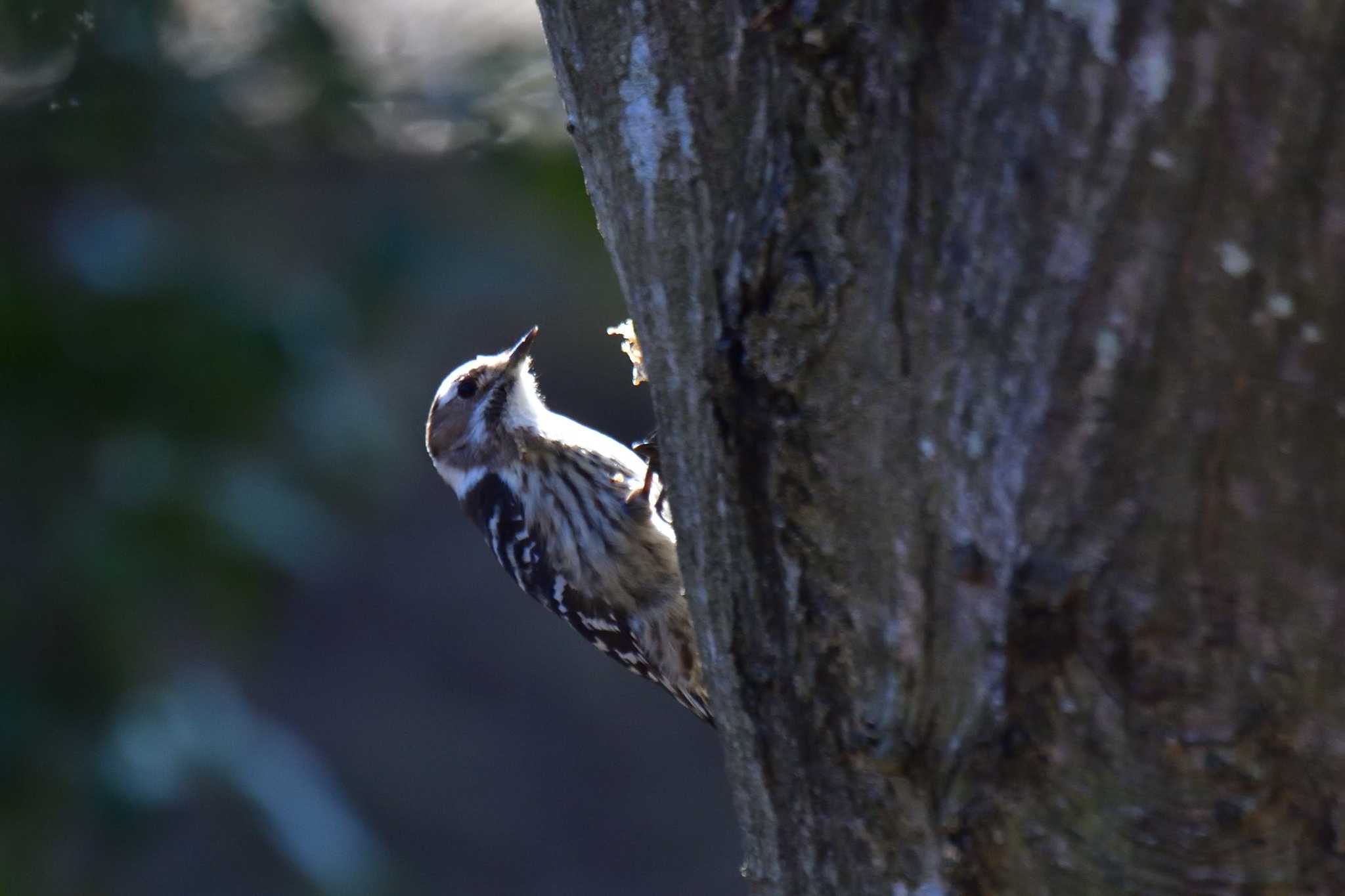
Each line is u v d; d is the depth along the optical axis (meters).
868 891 5.67
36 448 14.81
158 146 15.52
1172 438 4.57
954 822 5.23
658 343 5.82
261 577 15.81
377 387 17.98
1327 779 4.74
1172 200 4.38
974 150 4.70
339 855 16.91
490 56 16.19
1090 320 4.58
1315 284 4.31
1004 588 4.92
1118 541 4.71
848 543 5.36
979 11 4.63
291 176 16.48
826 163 5.09
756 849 6.10
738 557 5.72
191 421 15.10
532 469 11.09
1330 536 4.52
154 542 15.09
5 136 15.11
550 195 16.20
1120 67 4.38
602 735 30.83
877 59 4.90
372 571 31.34
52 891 15.13
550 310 28.86
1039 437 4.74
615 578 10.69
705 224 5.52
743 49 5.33
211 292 15.19
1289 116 4.21
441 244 16.36
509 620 31.66
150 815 15.33
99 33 14.90
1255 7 4.18
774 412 5.40
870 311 5.06
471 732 30.33
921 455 5.04
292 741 17.48
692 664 10.70
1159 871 4.91
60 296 14.86
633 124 5.68
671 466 5.96
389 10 16.67
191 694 15.99
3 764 14.76
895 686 5.34
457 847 29.11
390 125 16.16
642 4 5.57
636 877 29.22
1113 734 4.86
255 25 15.73
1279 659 4.66
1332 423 4.42
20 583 14.87
